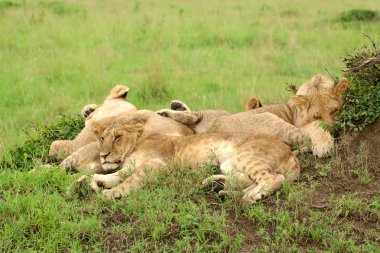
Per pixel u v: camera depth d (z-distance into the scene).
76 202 9.41
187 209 9.09
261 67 20.92
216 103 16.23
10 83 19.12
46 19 27.31
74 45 23.59
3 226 8.93
